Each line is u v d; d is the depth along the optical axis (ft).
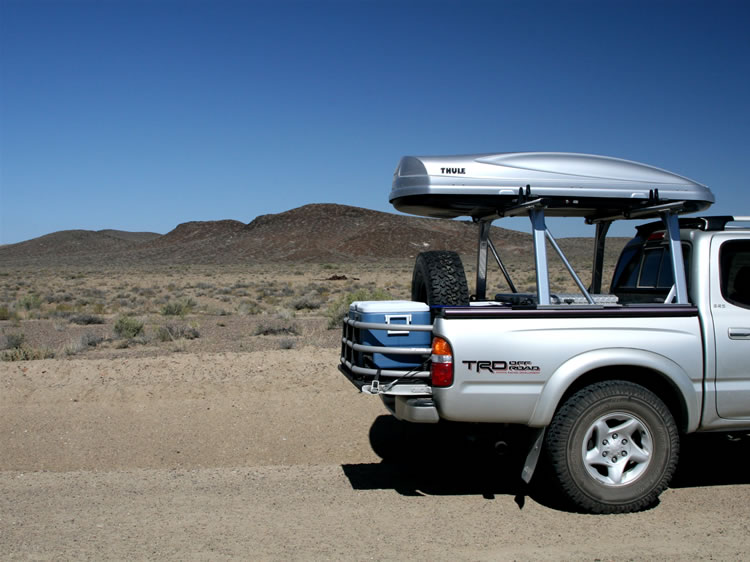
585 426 17.60
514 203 19.89
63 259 615.16
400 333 18.90
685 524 16.97
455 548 15.40
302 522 17.21
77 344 50.72
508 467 22.95
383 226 629.51
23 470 26.96
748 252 19.36
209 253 613.52
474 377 17.54
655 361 18.03
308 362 38.34
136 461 28.09
